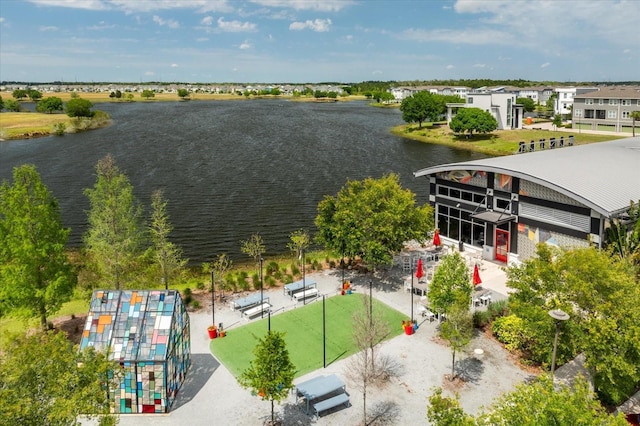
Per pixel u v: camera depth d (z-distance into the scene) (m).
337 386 23.28
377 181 38.72
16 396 14.88
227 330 30.61
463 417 15.84
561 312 20.34
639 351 19.28
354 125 155.00
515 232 39.38
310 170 85.06
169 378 23.06
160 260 34.09
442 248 44.22
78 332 30.67
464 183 43.19
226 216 59.12
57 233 29.23
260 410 22.98
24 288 27.59
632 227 34.56
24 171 28.67
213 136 127.88
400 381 24.83
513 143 109.81
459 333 24.48
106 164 33.28
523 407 14.83
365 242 35.28
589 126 127.06
